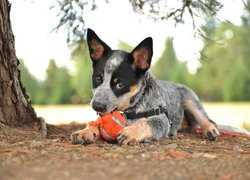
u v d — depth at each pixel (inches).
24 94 47.9
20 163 29.3
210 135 49.6
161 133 43.9
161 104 45.6
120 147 38.6
